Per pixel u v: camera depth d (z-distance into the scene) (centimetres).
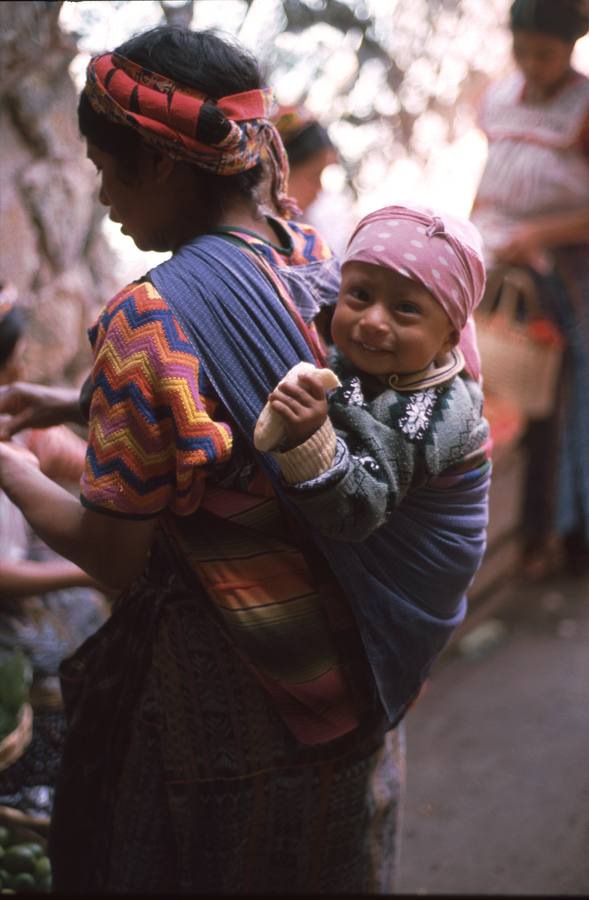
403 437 131
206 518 140
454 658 330
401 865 244
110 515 132
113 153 137
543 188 334
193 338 131
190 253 135
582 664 327
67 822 166
